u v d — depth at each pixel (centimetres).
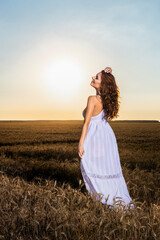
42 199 332
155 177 527
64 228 273
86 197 349
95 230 277
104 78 369
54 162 764
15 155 968
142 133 2892
